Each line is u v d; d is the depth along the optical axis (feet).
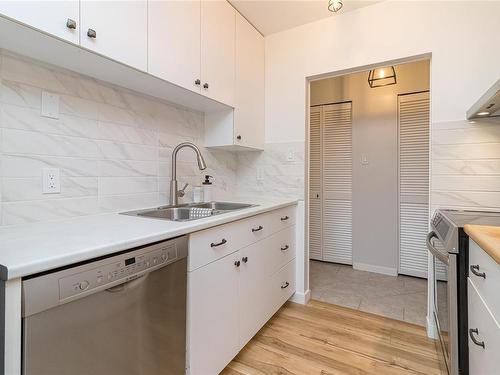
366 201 9.99
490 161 5.26
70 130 4.32
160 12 4.51
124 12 3.96
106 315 2.75
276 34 7.68
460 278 3.74
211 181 7.39
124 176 5.17
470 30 5.41
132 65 4.08
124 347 2.95
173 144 6.22
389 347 5.44
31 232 3.28
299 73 7.37
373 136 9.85
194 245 3.86
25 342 2.15
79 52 3.63
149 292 3.21
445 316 4.28
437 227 4.66
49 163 4.07
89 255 2.56
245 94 6.95
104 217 4.47
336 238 10.64
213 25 5.74
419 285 8.59
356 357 5.15
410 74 9.27
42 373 2.27
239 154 8.32
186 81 5.06
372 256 9.88
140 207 5.47
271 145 7.80
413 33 5.94
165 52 4.62
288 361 5.03
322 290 8.23
